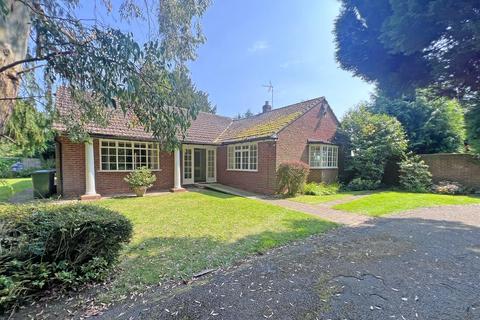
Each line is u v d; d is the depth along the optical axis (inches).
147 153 504.1
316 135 581.3
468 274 139.9
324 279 134.4
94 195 400.5
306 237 212.2
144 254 169.5
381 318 100.3
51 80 126.4
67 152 403.2
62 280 117.0
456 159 506.6
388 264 154.0
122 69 112.5
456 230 230.5
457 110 577.0
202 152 618.2
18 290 104.1
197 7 184.4
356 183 561.9
